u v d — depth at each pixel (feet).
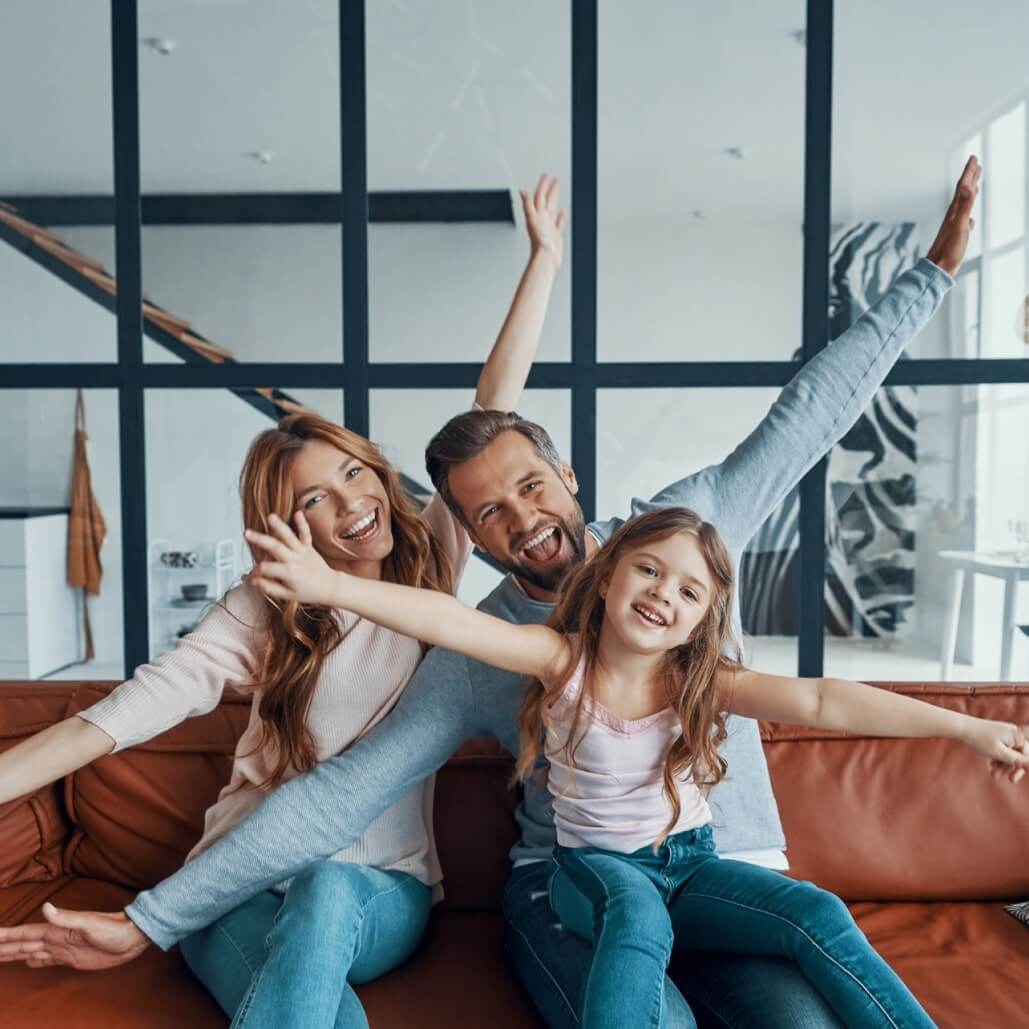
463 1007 4.09
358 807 4.15
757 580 7.93
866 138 7.63
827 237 7.65
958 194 5.17
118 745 4.17
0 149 8.09
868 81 7.59
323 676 4.49
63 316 8.10
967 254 7.69
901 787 5.18
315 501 4.50
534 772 4.53
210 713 5.37
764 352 7.72
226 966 3.92
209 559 8.05
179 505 8.04
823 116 7.56
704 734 4.10
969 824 5.10
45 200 8.10
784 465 5.00
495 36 7.64
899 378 7.77
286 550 3.67
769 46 7.55
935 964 4.37
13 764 3.97
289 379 7.91
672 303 7.70
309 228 7.90
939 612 7.88
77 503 8.30
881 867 5.06
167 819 5.18
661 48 7.57
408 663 4.58
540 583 4.73
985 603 7.84
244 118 7.85
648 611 3.95
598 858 4.00
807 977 3.66
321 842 4.11
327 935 3.61
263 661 4.48
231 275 7.94
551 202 5.87
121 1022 3.92
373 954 4.09
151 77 7.84
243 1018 3.36
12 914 4.78
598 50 7.60
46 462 8.23
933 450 7.79
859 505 7.86
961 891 5.08
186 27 7.80
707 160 7.63
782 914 3.72
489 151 7.73
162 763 5.27
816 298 7.66
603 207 7.70
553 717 4.21
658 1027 3.36
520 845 4.83
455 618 3.97
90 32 8.01
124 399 8.00
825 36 7.52
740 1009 3.72
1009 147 7.61
